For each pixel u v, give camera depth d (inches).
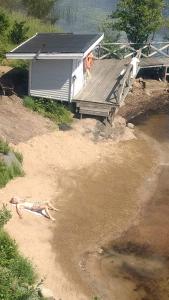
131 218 767.7
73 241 701.9
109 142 973.2
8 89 1005.2
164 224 762.2
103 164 895.7
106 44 1240.8
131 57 1235.9
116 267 668.7
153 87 1250.6
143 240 723.4
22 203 737.6
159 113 1147.3
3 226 682.2
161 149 987.3
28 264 619.8
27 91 1040.2
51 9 1769.2
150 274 662.5
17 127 912.9
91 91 1044.5
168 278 657.6
